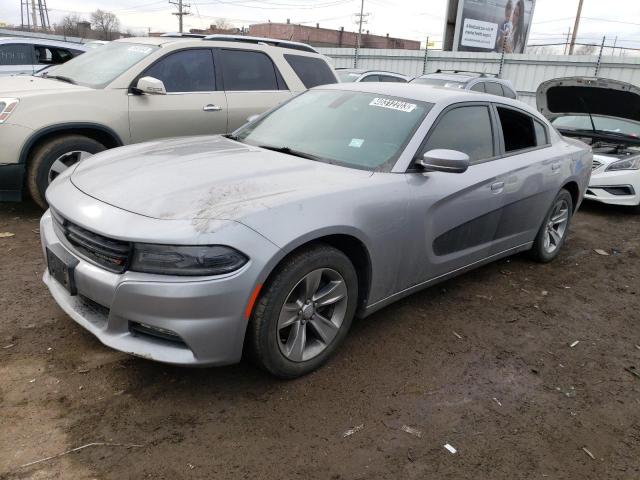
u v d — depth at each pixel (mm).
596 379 3250
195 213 2488
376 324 3656
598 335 3840
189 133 5930
